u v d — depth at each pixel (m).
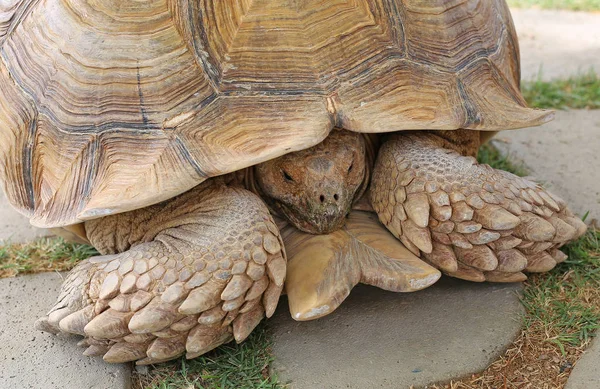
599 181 0.95
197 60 0.74
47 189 0.76
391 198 0.78
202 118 0.73
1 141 0.80
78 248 0.89
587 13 1.61
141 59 0.74
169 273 0.71
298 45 0.74
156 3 0.75
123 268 0.73
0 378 0.75
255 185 0.79
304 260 0.76
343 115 0.73
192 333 0.72
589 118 1.09
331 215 0.75
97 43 0.75
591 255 0.84
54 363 0.76
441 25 0.78
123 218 0.77
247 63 0.74
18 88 0.79
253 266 0.72
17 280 0.86
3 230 0.94
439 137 0.81
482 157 1.00
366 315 0.79
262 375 0.74
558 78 1.22
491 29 0.83
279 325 0.78
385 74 0.75
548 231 0.77
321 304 0.72
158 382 0.74
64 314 0.75
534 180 0.93
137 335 0.72
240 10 0.74
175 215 0.75
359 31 0.75
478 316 0.78
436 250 0.77
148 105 0.74
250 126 0.72
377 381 0.73
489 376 0.73
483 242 0.76
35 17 0.80
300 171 0.76
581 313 0.78
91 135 0.75
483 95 0.78
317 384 0.73
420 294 0.81
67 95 0.76
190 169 0.72
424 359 0.74
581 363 0.73
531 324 0.77
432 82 0.76
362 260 0.76
